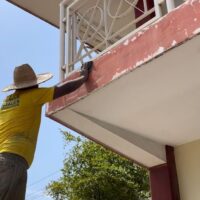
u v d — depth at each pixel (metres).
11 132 3.54
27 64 3.96
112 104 4.47
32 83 3.91
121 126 5.04
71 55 4.87
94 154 10.01
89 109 4.61
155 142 5.45
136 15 6.04
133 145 5.20
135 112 4.66
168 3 3.77
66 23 5.08
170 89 4.14
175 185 5.33
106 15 4.63
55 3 7.37
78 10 5.14
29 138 3.58
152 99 4.33
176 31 3.46
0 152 3.43
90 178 9.41
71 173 10.09
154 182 5.55
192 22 3.35
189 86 4.09
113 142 5.23
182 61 3.63
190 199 5.17
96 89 4.16
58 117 4.78
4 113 3.74
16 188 3.32
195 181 5.18
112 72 4.03
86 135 5.11
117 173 9.61
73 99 4.44
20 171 3.37
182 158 5.43
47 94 3.81
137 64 3.75
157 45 3.61
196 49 3.46
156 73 3.84
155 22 3.70
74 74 4.52
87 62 4.33
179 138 5.33
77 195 9.46
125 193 9.51
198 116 4.75
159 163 5.56
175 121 4.86
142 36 3.80
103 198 9.32
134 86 4.08
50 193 10.36
